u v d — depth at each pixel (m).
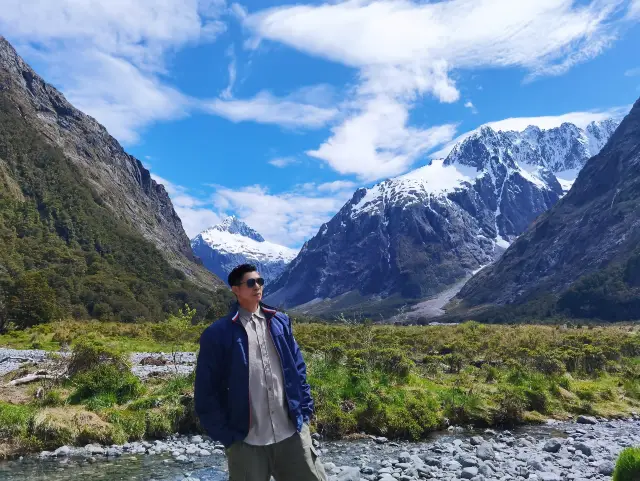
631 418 15.44
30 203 124.06
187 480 8.39
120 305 88.19
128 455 10.10
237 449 4.34
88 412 11.38
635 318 144.38
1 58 186.00
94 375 13.10
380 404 12.75
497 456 10.30
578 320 148.00
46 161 150.62
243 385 4.33
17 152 144.38
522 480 8.67
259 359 4.44
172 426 11.66
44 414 10.77
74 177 157.62
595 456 10.50
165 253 174.75
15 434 10.16
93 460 9.65
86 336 31.61
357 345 24.41
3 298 48.19
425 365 21.45
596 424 14.45
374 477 8.70
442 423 13.30
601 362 22.12
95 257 115.44
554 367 20.09
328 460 9.98
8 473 8.80
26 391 13.46
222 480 8.50
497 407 14.34
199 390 4.32
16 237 107.62
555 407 15.54
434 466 9.52
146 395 13.16
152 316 92.44
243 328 4.48
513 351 25.16
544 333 38.94
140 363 20.20
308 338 31.02
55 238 116.50
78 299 85.00
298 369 4.61
